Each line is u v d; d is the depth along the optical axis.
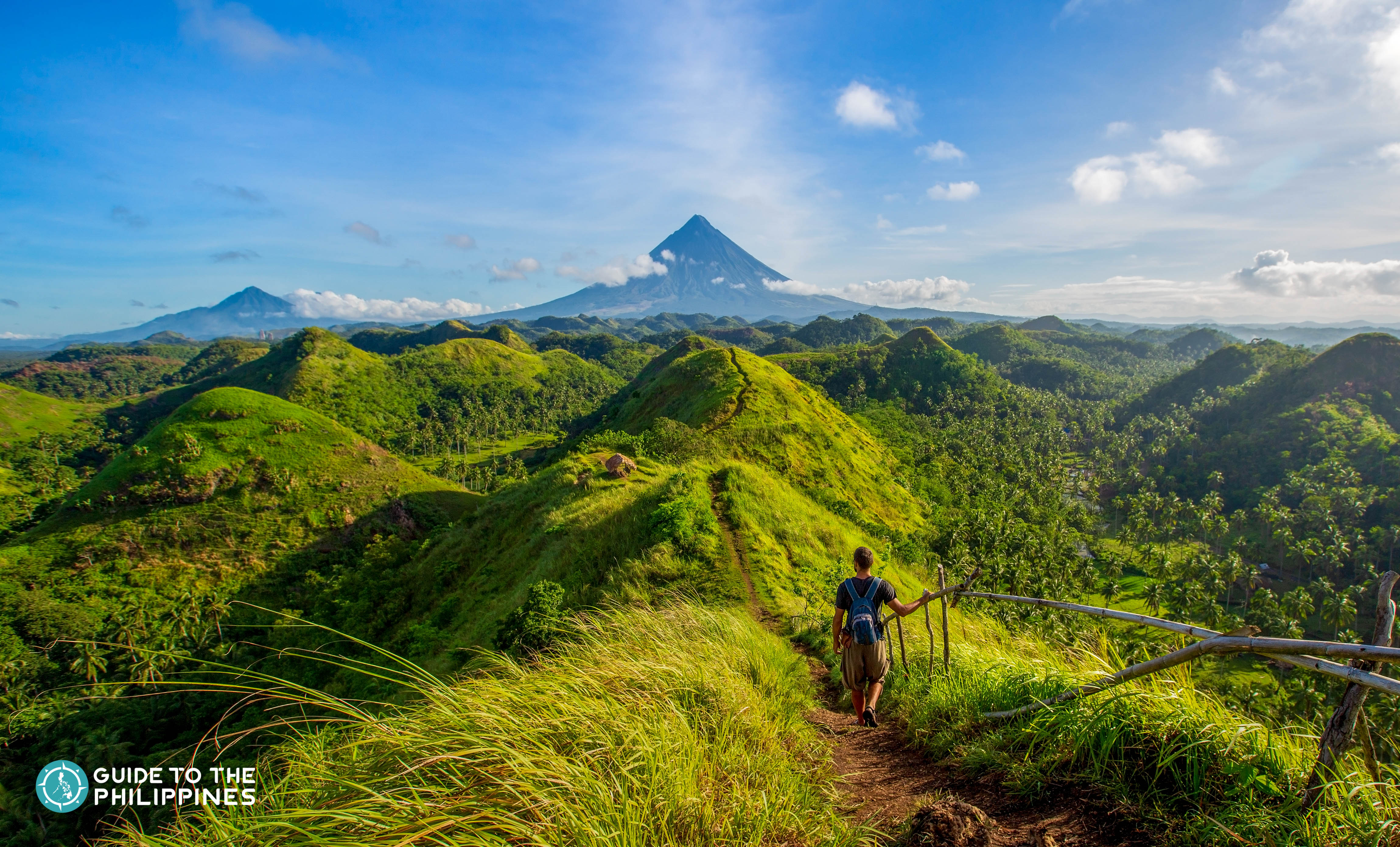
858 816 4.34
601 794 3.59
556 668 5.44
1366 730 3.33
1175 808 3.73
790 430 62.19
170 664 34.25
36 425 142.75
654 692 5.18
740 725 5.18
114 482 64.25
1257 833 3.35
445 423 158.00
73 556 56.81
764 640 9.26
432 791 3.38
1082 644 6.21
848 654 5.83
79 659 32.97
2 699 32.91
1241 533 84.31
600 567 20.88
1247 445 107.81
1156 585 62.06
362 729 3.94
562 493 35.59
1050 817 3.89
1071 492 111.75
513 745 3.86
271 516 65.50
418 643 27.11
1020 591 54.25
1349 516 76.56
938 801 4.04
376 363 182.38
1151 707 4.26
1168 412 159.50
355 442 77.06
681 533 19.75
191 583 57.00
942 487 82.62
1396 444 90.00
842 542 24.12
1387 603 3.29
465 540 40.38
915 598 21.83
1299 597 55.34
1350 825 3.17
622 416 99.75
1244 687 23.12
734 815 3.87
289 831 3.18
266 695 3.63
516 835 3.26
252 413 74.19
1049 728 4.61
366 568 48.50
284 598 57.69
